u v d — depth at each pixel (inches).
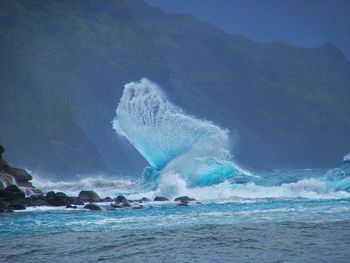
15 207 2746.1
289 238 1734.7
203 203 2972.4
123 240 1739.7
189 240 1723.7
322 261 1363.2
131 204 2972.4
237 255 1467.8
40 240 1761.8
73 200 2987.2
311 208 2640.3
